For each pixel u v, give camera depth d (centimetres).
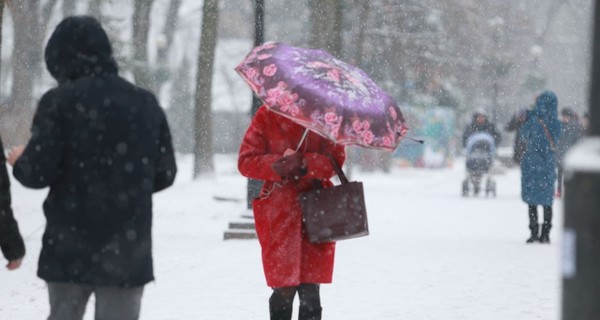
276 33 14275
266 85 1653
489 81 14400
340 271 2878
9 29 13188
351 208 1670
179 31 18475
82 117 1271
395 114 1730
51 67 1311
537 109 3669
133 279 1273
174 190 6869
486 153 6900
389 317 2158
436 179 10181
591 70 923
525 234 4116
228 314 2161
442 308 2277
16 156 1295
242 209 5244
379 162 11294
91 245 1261
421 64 11869
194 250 3381
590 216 873
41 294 2423
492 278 2759
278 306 1731
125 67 9075
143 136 1298
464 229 4344
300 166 1658
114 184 1275
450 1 13025
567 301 888
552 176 3669
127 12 10731
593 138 915
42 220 4678
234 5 19038
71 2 11756
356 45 10050
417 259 3172
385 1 11206
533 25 16588
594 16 923
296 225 1684
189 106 16738
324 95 1622
